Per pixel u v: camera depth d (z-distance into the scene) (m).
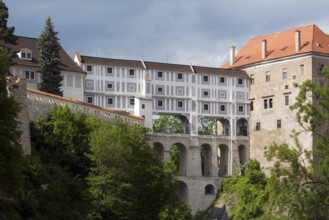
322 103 65.38
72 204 84.12
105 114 117.50
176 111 155.75
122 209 86.25
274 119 158.50
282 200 64.69
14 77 88.88
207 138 158.62
